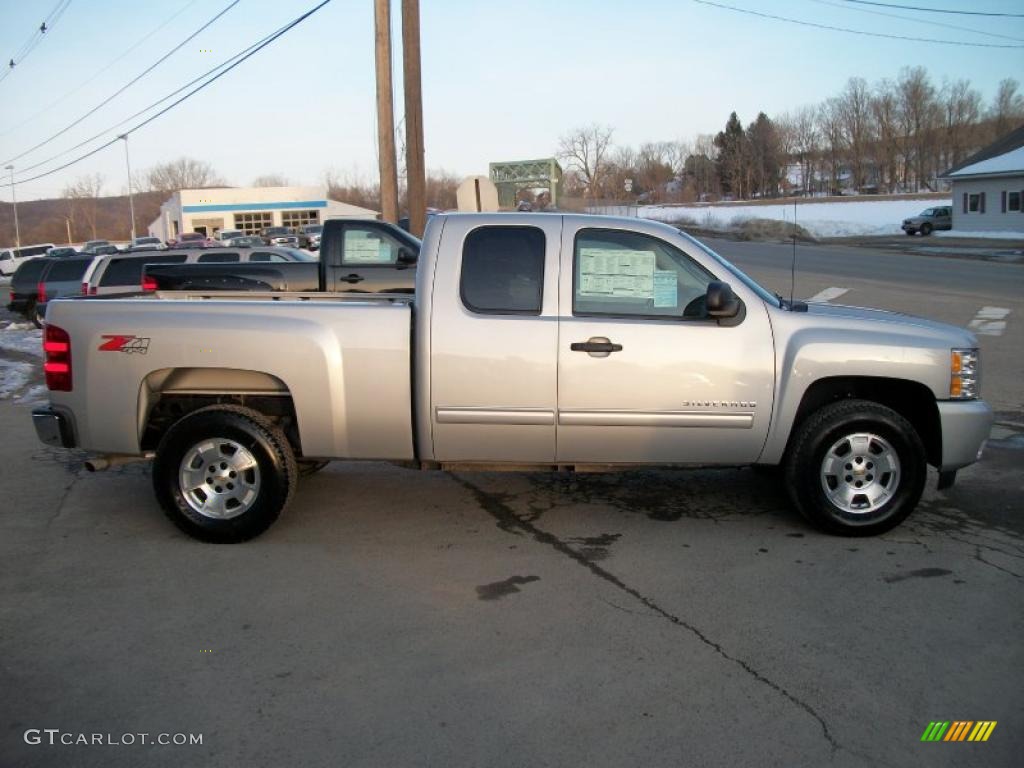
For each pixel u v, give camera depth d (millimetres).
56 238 119000
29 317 22203
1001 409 8883
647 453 5266
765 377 5152
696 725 3285
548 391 5141
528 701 3461
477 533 5461
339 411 5215
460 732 3248
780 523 5605
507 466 5398
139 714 3389
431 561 4996
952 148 74875
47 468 7188
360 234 11156
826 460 5223
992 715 3365
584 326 5133
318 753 3119
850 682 3602
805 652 3859
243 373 5398
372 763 3057
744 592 4520
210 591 4586
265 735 3234
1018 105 76125
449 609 4340
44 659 3838
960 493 6188
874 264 28141
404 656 3848
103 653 3893
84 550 5215
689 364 5129
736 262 29562
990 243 38500
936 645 3922
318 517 5797
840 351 5133
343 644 3963
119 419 5309
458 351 5129
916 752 3125
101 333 5273
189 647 3945
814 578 4691
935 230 46688
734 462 5312
